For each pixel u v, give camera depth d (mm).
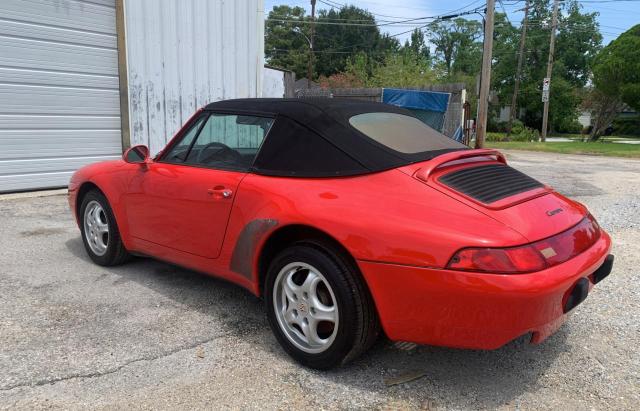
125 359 3027
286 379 2855
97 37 8477
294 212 2908
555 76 52938
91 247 4715
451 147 3395
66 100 8234
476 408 2619
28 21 7645
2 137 7602
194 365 2982
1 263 4719
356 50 73062
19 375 2824
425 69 38781
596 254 2828
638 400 2703
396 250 2547
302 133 3225
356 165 2949
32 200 7539
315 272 2846
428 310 2521
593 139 40781
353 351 2803
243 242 3252
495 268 2373
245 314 3701
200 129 3842
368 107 3592
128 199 4168
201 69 10008
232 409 2566
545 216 2748
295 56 70438
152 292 4078
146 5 9016
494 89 55406
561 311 2623
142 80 9141
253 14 10719
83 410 2533
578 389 2809
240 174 3389
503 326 2414
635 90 35875
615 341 3377
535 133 40062
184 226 3705
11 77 7570
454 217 2557
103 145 8812
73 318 3568
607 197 9141
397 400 2674
